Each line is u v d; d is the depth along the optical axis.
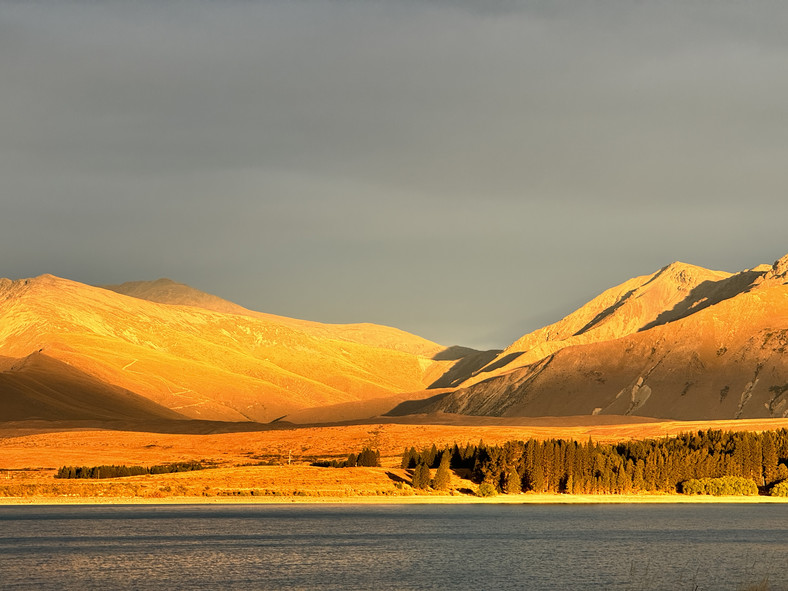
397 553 153.12
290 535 173.00
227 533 175.50
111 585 125.88
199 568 138.88
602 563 143.75
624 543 164.88
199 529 180.88
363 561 145.25
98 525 186.12
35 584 126.50
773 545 162.88
